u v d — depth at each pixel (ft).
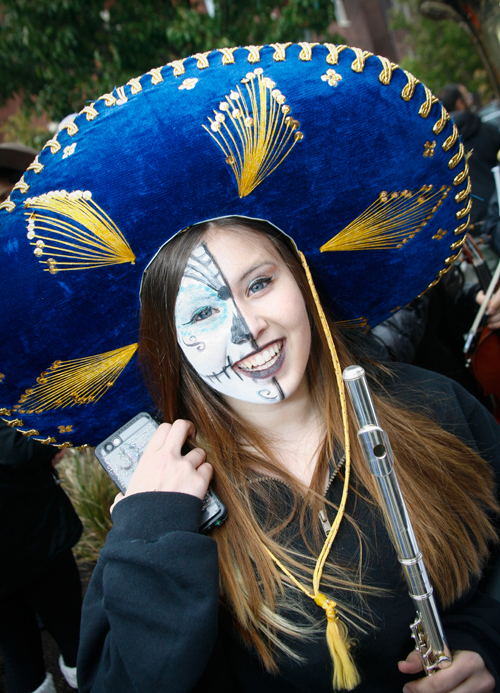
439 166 3.32
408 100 2.93
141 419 3.72
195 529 2.94
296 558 3.23
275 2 14.69
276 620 3.09
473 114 9.91
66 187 2.69
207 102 2.62
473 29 11.28
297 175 3.05
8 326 3.08
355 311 4.24
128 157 2.67
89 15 13.91
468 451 3.74
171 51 14.89
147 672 2.57
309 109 2.77
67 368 3.47
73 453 10.88
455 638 3.20
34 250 2.84
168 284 3.12
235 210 3.09
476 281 7.09
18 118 21.29
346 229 3.50
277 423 3.55
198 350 3.10
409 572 2.75
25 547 5.88
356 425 3.53
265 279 3.13
